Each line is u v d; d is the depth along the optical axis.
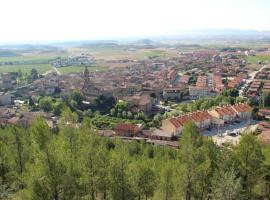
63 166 67.19
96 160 73.81
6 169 89.94
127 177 73.38
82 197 71.19
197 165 77.38
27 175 71.94
